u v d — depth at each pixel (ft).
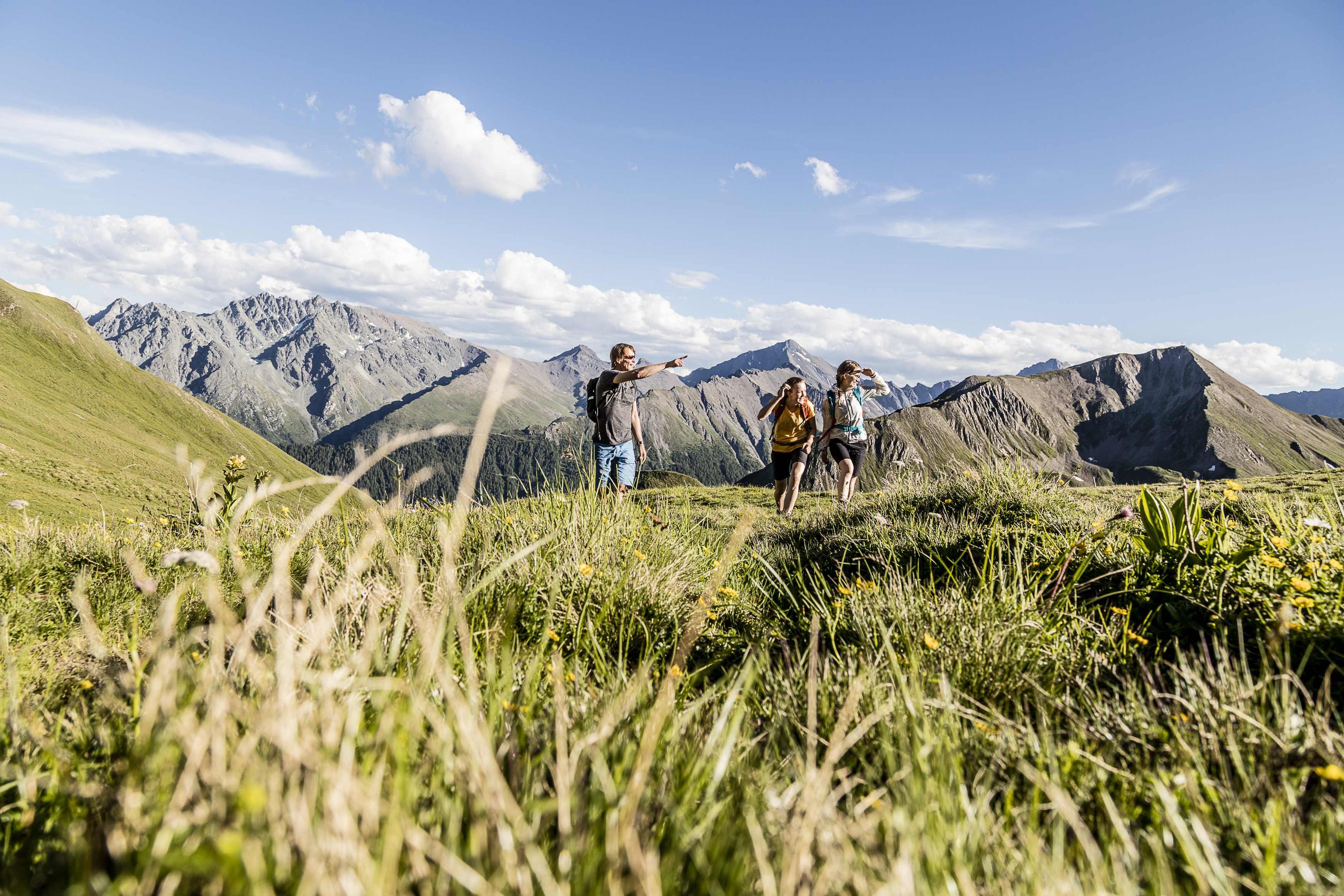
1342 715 7.27
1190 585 11.16
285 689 4.15
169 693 4.24
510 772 5.13
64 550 14.24
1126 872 4.64
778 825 4.61
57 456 252.42
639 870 3.64
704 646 11.06
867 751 6.61
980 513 20.85
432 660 5.36
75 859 3.80
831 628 10.57
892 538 18.33
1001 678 8.82
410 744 4.66
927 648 9.45
